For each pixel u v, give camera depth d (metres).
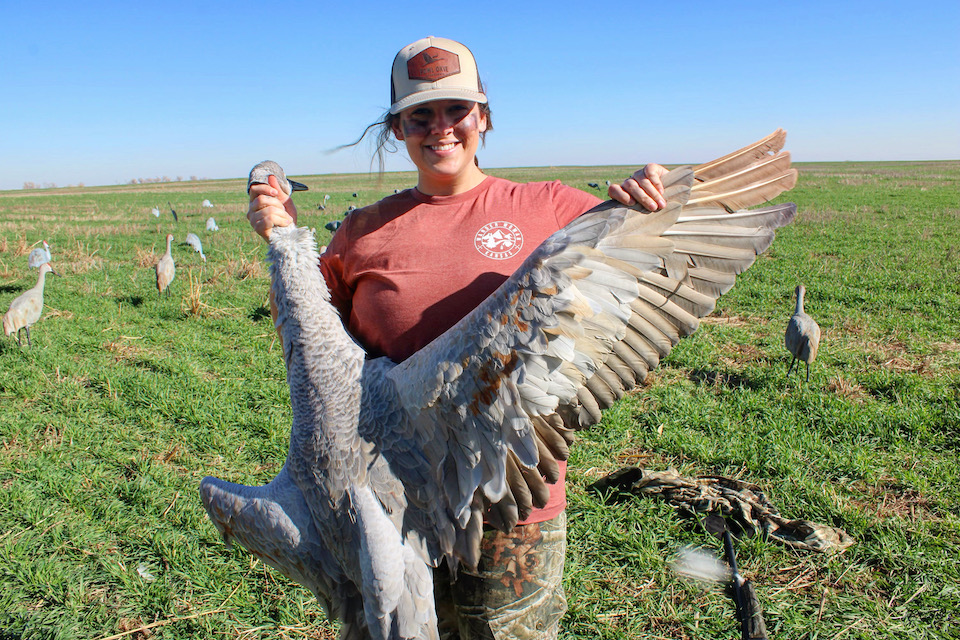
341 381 2.24
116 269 16.48
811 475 5.64
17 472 5.88
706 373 8.19
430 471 2.19
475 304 2.33
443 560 2.46
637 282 2.06
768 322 10.75
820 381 7.74
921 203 32.44
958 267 14.83
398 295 2.39
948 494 5.27
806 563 4.51
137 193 75.62
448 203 2.47
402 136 2.56
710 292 2.18
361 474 2.20
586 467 5.91
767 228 2.14
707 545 4.75
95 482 5.70
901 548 4.57
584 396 2.21
